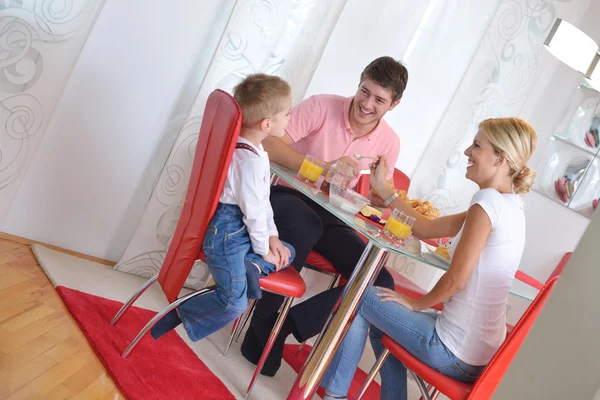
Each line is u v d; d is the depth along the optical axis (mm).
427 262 1931
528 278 2680
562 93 3637
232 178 1962
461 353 1916
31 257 2553
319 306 2418
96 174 2729
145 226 2828
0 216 2580
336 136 2641
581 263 903
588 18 3545
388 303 2043
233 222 1980
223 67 2770
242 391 2215
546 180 3670
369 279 1993
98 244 2834
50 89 2521
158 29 2664
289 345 2930
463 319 1926
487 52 3363
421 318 1999
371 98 2443
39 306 2137
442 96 3377
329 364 2127
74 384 1771
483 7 3297
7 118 2457
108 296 2463
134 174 2807
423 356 1950
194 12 2705
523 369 937
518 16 3371
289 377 2564
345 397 2236
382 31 3115
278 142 2430
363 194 2682
